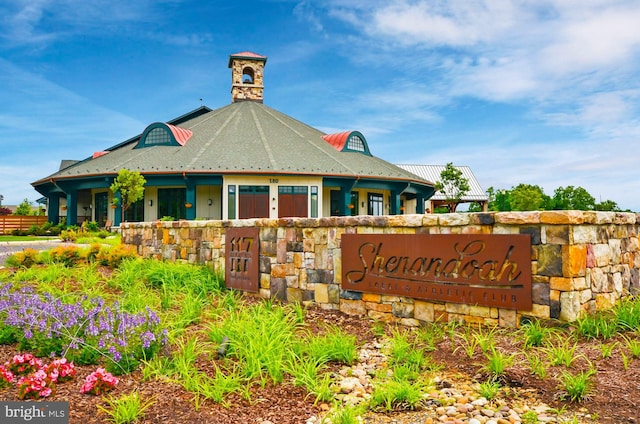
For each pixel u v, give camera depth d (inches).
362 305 272.1
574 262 202.8
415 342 215.0
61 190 1095.0
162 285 321.1
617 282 238.2
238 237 341.1
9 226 1159.6
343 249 278.5
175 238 419.8
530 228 212.2
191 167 1017.5
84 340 199.3
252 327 222.1
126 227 512.4
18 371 176.7
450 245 234.8
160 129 1202.0
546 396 155.6
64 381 173.2
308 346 209.6
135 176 960.3
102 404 155.3
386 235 259.4
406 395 158.1
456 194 1643.7
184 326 247.8
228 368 186.9
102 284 333.7
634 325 202.1
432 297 240.1
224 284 351.9
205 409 153.3
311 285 294.5
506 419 142.7
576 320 201.0
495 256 219.9
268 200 1042.7
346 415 141.7
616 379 160.9
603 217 223.9
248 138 1232.2
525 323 212.2
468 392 163.9
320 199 1071.6
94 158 1344.7
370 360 204.5
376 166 1248.2
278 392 169.6
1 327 218.8
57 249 414.9
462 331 224.4
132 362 185.5
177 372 183.8
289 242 306.0
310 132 1450.5
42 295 261.0
